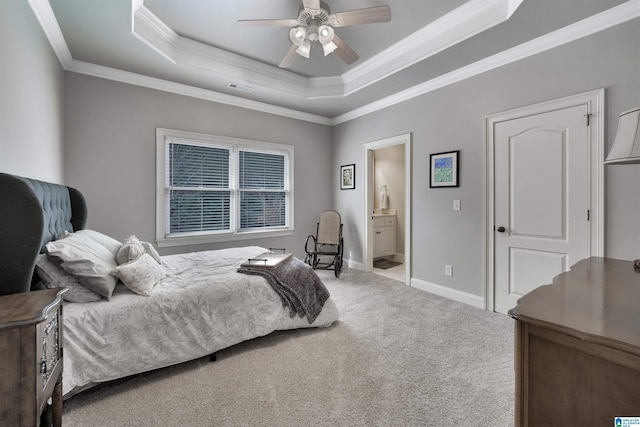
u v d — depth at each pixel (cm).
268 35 291
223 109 396
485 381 181
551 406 76
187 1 237
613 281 116
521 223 271
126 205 328
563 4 205
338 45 249
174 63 297
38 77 211
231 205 410
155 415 152
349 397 166
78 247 177
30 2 191
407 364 200
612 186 217
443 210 338
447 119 331
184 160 368
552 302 91
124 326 170
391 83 353
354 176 473
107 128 314
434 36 275
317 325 251
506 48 267
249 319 215
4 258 121
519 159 271
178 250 366
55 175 260
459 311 294
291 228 469
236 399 164
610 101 217
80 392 167
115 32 244
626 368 65
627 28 208
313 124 493
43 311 91
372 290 363
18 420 83
